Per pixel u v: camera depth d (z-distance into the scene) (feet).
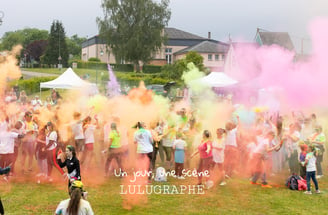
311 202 26.76
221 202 26.58
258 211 24.76
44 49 253.65
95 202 26.13
